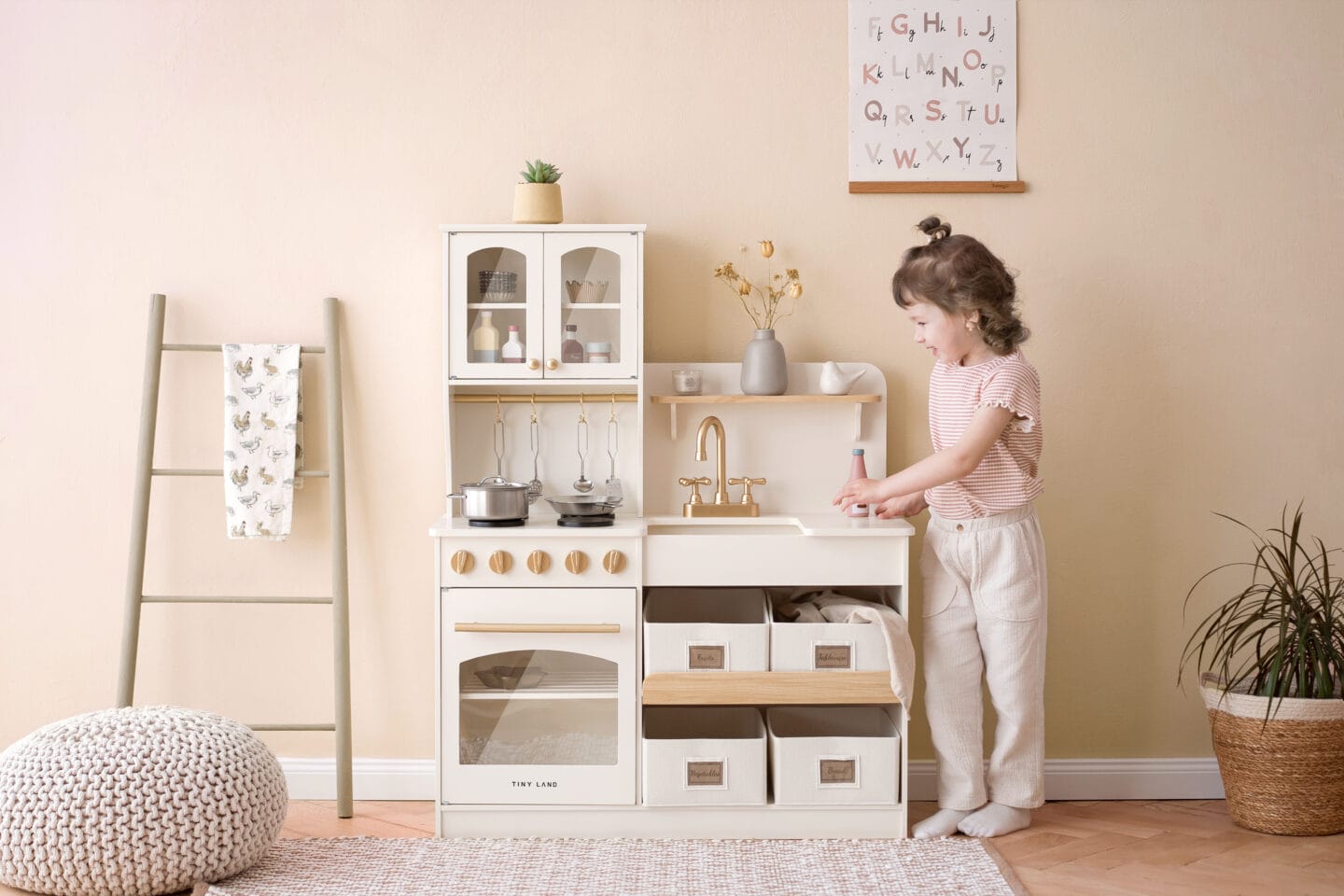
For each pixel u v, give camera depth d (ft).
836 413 9.11
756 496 9.11
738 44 9.00
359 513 9.16
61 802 6.76
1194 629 9.29
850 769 8.03
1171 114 9.05
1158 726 9.30
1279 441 9.23
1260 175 9.09
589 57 9.00
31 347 9.04
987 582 8.21
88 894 6.83
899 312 9.14
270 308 9.05
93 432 9.07
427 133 9.01
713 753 8.02
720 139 9.04
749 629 7.99
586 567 8.04
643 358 8.97
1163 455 9.21
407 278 9.07
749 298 9.11
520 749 8.14
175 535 9.15
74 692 9.14
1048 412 9.17
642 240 8.49
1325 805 8.14
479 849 7.84
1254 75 9.06
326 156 9.01
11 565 9.10
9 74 8.93
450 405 8.69
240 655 9.18
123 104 8.96
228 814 7.01
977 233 9.08
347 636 8.85
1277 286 9.15
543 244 8.48
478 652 8.08
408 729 9.22
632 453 9.13
